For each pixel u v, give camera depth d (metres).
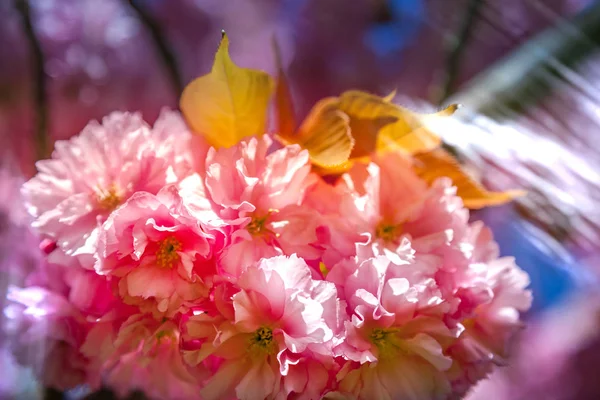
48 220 0.40
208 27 0.66
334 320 0.38
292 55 0.70
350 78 0.71
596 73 0.51
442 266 0.40
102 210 0.40
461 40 0.54
